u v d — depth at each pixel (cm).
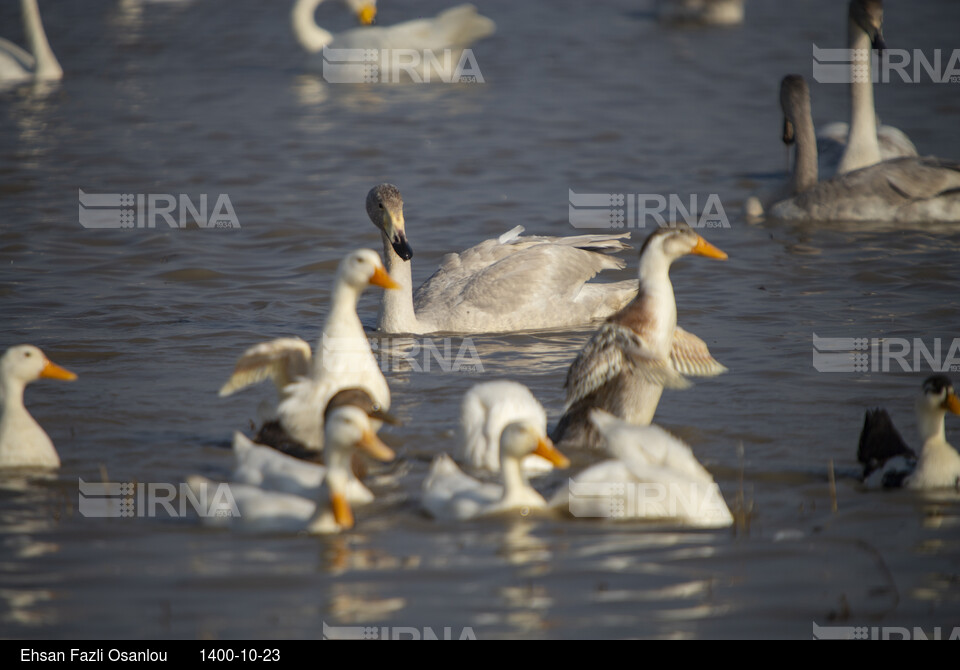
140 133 3139
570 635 843
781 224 2300
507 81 3956
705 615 871
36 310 1750
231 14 5450
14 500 1094
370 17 4366
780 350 1565
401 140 3084
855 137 2450
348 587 918
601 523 1039
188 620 869
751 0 5869
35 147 2938
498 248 1830
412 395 1417
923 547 987
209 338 1638
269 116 3394
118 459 1202
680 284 1914
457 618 869
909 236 2162
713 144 3044
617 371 1245
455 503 1057
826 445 1237
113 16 5369
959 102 3491
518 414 1187
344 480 1027
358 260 1272
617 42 4700
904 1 5491
